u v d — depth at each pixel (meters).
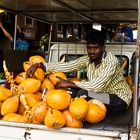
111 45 3.71
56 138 1.86
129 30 5.51
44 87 2.35
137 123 1.87
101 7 3.97
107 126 1.95
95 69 2.56
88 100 2.28
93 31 2.51
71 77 3.43
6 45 5.52
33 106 2.03
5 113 2.08
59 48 3.94
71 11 4.16
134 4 3.71
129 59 3.63
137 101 1.84
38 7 4.11
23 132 1.90
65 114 1.95
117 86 2.53
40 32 6.97
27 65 2.54
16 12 4.47
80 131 1.81
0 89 2.14
